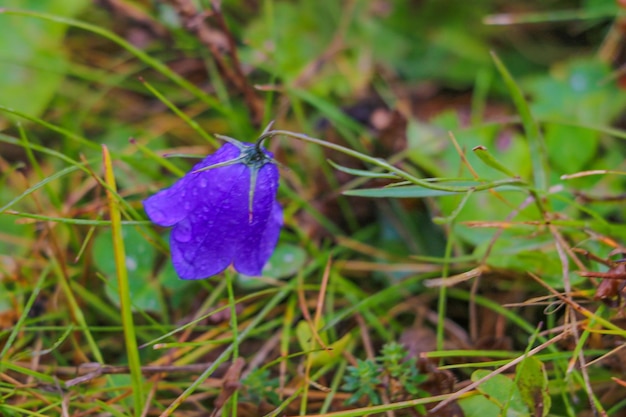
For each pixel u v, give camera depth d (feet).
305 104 1.08
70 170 0.87
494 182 0.88
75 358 0.93
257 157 0.85
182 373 0.91
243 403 0.89
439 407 0.85
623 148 1.04
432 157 1.01
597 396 0.90
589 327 0.87
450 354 0.88
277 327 0.96
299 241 1.00
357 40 1.12
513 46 1.12
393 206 1.01
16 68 1.05
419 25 1.13
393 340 0.95
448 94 1.10
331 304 0.96
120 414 0.85
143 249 0.96
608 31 1.10
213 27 1.10
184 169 1.04
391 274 0.99
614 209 0.98
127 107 1.09
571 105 1.05
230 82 1.09
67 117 1.05
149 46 1.11
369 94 1.09
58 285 0.96
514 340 0.95
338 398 0.91
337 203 1.03
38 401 0.89
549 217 0.92
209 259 0.85
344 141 1.04
